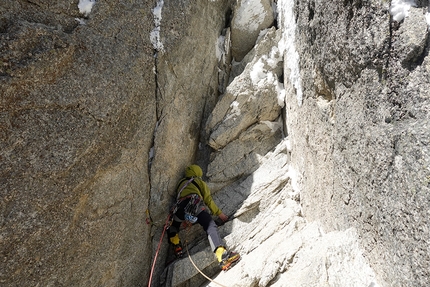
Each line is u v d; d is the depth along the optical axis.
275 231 3.38
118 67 2.87
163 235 3.71
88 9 2.71
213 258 3.43
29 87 2.23
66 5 2.57
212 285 3.11
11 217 2.13
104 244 2.89
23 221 2.19
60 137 2.39
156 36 3.33
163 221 3.73
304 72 3.16
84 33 2.63
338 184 2.45
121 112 2.88
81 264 2.67
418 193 1.50
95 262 2.81
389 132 1.72
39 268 2.33
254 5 4.53
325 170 2.72
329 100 2.70
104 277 2.93
